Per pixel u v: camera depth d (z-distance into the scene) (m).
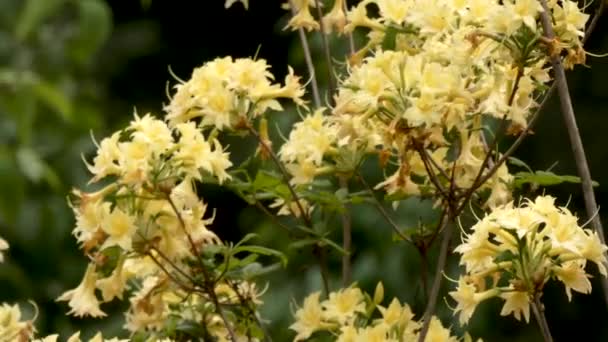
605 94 15.75
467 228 8.68
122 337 13.70
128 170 6.77
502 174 7.50
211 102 7.23
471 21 7.20
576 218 6.67
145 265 7.37
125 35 18.66
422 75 6.85
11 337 7.48
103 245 6.84
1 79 12.78
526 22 6.80
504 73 6.96
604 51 15.83
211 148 8.00
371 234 12.73
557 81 7.06
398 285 12.63
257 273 7.42
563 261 6.63
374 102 6.86
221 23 18.94
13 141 15.22
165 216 6.98
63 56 15.80
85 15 13.42
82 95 16.25
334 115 7.23
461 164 7.30
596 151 15.58
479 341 7.66
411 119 6.78
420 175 7.54
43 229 15.25
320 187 8.16
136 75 18.62
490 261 6.71
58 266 15.31
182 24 18.97
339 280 12.77
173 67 18.81
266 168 8.34
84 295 7.26
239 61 7.33
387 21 7.68
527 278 6.62
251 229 15.05
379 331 7.30
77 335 7.49
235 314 7.71
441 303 10.09
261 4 18.80
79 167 15.53
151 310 7.46
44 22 15.86
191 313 7.68
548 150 15.43
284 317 12.61
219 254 7.68
